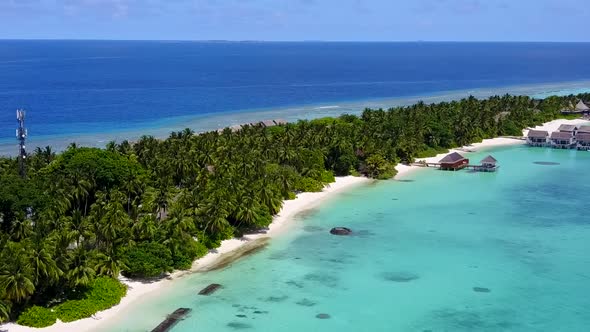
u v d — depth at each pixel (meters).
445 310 73.25
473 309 73.62
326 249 92.69
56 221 79.62
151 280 78.62
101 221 79.19
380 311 72.44
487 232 102.81
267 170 116.31
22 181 86.62
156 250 79.19
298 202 118.31
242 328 67.12
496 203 121.06
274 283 79.50
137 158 114.06
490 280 82.50
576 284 81.56
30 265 63.53
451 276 83.56
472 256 91.31
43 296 67.94
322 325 68.50
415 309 73.25
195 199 92.31
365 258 89.44
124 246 78.44
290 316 70.44
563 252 93.62
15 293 61.72
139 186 97.38
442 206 118.06
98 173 97.38
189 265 83.00
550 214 113.88
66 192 90.50
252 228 101.44
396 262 88.25
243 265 85.25
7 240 71.62
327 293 77.06
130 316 68.38
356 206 116.94
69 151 105.06
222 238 93.88
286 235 98.69
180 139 129.25
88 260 71.19
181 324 67.44
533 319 71.44
